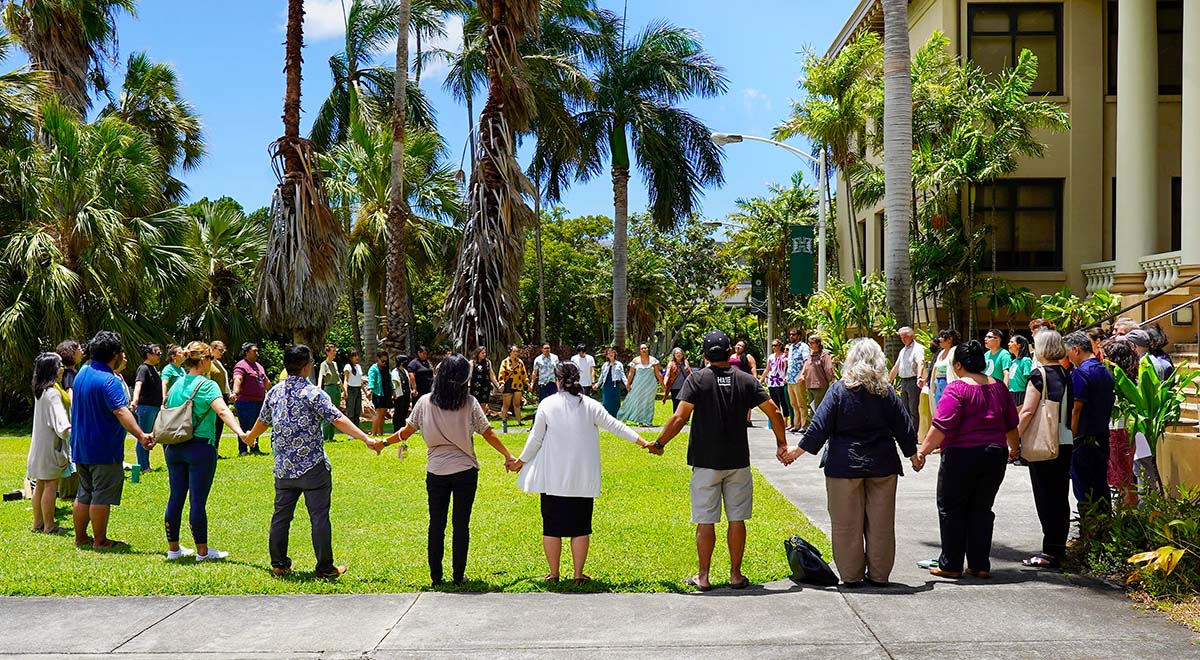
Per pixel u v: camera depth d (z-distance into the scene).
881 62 24.28
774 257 41.81
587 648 5.66
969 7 22.59
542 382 20.00
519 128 21.08
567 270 49.50
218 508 10.65
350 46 29.91
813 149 28.20
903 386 15.23
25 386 21.38
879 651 5.55
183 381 7.98
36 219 21.47
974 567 7.19
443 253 29.91
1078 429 7.62
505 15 20.64
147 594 6.88
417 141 28.98
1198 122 16.42
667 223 32.28
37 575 7.28
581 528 7.19
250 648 5.70
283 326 21.02
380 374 17.67
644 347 20.44
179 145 31.55
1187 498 7.68
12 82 21.72
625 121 31.25
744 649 5.61
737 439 7.01
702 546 7.00
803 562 7.01
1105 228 21.98
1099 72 21.98
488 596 6.83
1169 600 6.50
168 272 22.56
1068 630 5.91
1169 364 10.02
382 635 5.92
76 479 10.83
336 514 10.25
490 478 12.63
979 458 6.98
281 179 21.09
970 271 20.81
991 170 19.50
